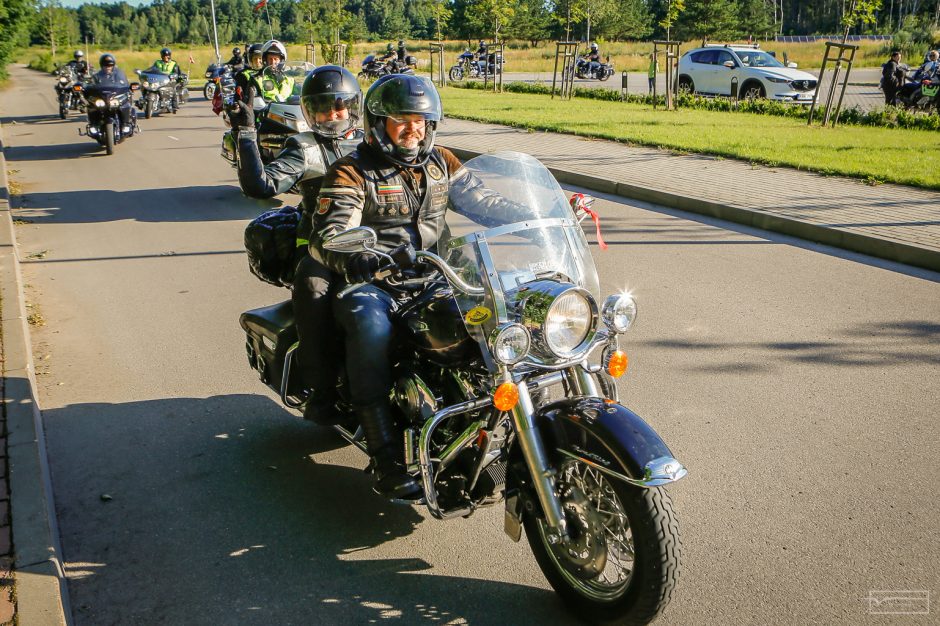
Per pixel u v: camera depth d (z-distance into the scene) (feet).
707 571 11.00
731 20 216.13
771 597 10.45
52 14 290.76
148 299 22.91
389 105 10.98
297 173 14.26
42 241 29.73
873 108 62.44
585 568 10.02
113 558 11.56
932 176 34.73
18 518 11.30
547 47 227.61
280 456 14.40
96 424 15.57
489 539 11.98
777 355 18.13
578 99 80.79
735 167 39.14
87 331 20.51
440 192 11.62
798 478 13.21
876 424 14.94
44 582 10.02
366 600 10.62
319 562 11.44
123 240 29.68
